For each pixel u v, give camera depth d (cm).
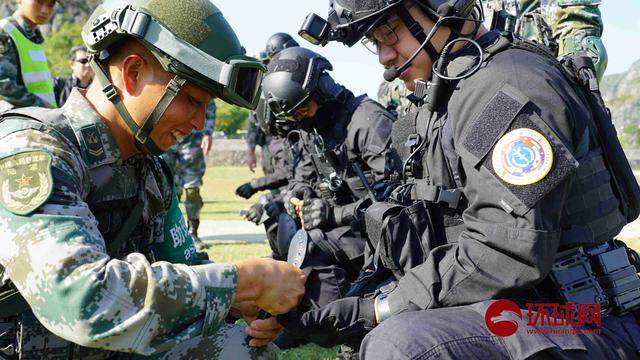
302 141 385
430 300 192
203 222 980
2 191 163
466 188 193
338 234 312
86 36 184
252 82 190
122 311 159
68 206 164
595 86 200
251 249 692
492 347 181
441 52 211
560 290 191
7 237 160
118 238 192
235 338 208
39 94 538
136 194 195
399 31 212
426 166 211
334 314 201
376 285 231
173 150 695
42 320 161
